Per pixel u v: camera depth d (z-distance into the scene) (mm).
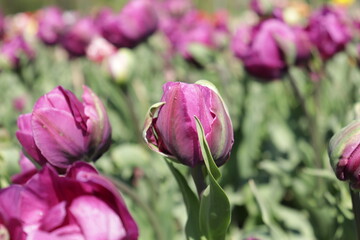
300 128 1123
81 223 498
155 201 941
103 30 1295
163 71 1550
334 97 1137
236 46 950
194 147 556
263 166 976
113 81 1023
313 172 776
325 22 987
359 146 554
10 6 7223
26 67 1569
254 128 1079
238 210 1060
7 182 758
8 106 1491
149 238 891
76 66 1719
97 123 610
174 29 1645
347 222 724
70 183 504
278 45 885
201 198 583
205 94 555
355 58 1016
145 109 1296
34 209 508
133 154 948
